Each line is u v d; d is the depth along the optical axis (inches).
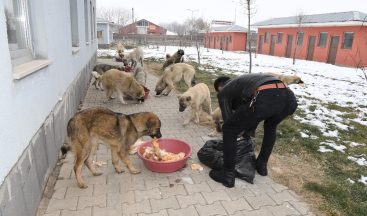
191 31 1797.5
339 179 163.8
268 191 147.9
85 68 393.7
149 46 1599.4
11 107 97.5
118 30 2603.3
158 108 303.4
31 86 121.5
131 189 144.8
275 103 136.3
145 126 159.9
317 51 981.8
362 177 168.1
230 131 144.3
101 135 146.3
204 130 239.0
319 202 140.9
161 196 139.7
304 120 276.1
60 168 163.0
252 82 139.0
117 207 129.8
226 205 134.6
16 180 99.7
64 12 214.2
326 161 187.2
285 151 198.8
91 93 362.3
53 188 142.8
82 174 158.1
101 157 179.9
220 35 1642.5
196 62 807.1
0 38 90.0
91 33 544.4
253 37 1673.2
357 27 814.5
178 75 357.1
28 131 116.1
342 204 139.2
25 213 107.8
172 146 184.5
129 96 324.5
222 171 153.9
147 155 171.6
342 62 874.8
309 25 986.1
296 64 860.6
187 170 166.6
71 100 236.4
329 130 249.8
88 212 125.4
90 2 511.2
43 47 153.7
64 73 206.5
